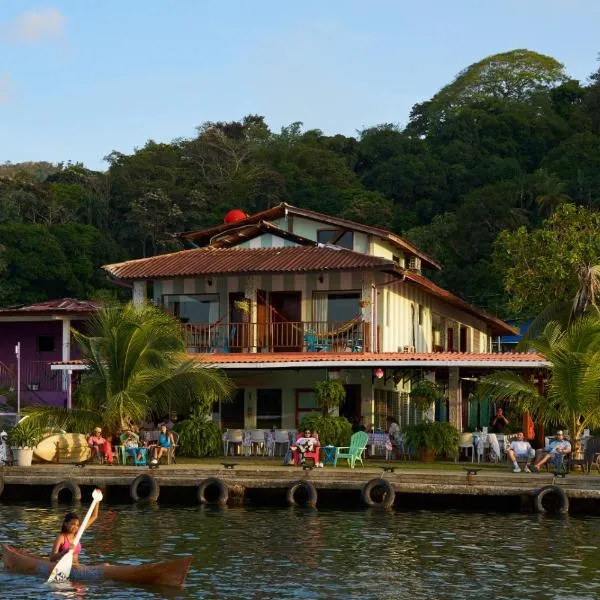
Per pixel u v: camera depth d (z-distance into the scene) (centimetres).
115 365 3812
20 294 8250
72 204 10150
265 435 3988
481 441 3838
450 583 2033
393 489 3108
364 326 4288
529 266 5584
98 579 2033
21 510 3047
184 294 4584
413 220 10869
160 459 3725
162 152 11912
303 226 4909
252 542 2470
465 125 12444
